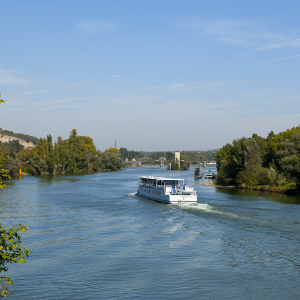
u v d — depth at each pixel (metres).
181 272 35.69
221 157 162.75
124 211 70.50
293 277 34.38
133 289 31.70
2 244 18.42
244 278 34.12
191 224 56.59
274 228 53.03
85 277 34.38
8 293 30.84
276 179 109.94
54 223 59.06
